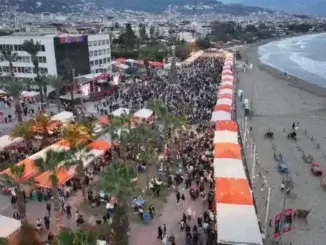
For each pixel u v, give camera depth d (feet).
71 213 99.40
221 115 168.55
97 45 307.17
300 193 119.03
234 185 96.07
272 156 150.92
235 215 85.46
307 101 258.98
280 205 111.14
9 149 136.05
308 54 623.36
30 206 103.04
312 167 136.46
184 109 192.03
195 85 261.03
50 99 227.81
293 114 220.23
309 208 109.60
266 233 95.40
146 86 257.96
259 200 113.80
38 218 91.81
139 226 94.63
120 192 80.33
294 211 104.12
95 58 305.94
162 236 88.79
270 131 183.62
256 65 468.34
